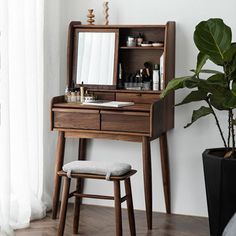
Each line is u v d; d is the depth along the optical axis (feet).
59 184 19.94
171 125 20.20
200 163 20.34
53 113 19.65
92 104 19.34
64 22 21.17
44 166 20.89
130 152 20.92
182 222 19.89
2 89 18.45
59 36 20.99
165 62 19.63
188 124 19.31
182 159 20.47
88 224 19.56
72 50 20.81
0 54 18.40
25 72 19.49
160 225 19.63
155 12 20.39
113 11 20.75
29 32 19.80
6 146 18.52
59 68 21.03
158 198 20.76
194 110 19.25
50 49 20.72
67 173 17.74
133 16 20.59
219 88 18.08
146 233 18.98
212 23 17.94
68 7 21.12
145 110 18.85
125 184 18.15
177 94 20.38
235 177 18.08
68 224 19.58
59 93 21.21
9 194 18.56
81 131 19.45
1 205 18.52
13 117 19.36
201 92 18.71
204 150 20.27
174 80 18.24
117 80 20.53
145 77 20.44
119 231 17.65
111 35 20.51
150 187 19.19
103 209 20.93
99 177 17.54
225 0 19.84
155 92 20.06
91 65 20.66
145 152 18.99
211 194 18.47
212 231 18.62
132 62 20.68
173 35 20.04
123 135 19.24
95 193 21.30
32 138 20.11
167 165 20.33
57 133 21.21
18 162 19.48
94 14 20.98
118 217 17.63
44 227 19.38
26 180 19.51
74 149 21.43
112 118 19.15
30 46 19.85
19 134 19.47
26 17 19.76
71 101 20.15
